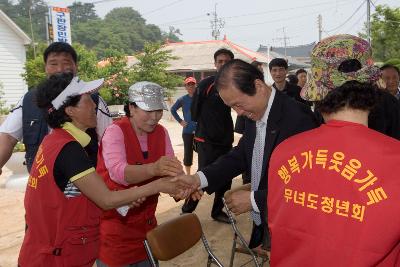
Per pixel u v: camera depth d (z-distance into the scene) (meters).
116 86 17.19
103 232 2.60
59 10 15.15
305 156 1.29
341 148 1.23
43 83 2.10
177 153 10.41
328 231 1.18
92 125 2.17
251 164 2.34
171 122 17.56
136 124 2.60
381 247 1.11
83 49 18.73
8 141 3.09
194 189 2.40
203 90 4.96
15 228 5.30
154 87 2.55
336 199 1.18
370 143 1.21
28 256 2.06
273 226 1.32
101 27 90.50
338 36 1.43
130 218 2.57
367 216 1.13
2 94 18.20
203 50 33.25
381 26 27.42
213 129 4.93
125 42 91.81
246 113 2.13
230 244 4.55
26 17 87.69
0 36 18.69
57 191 1.97
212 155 5.00
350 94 1.28
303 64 40.75
